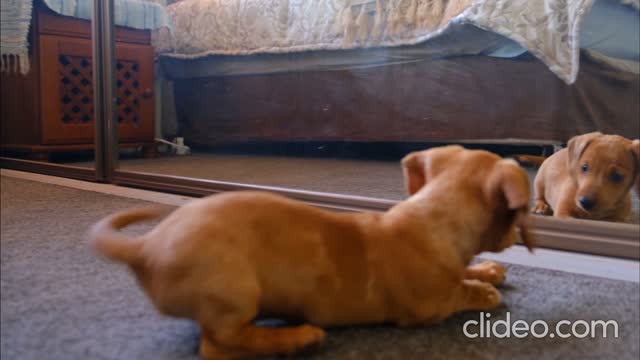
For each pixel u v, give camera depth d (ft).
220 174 6.84
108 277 3.01
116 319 2.48
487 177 2.40
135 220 2.45
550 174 4.14
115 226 2.35
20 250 3.48
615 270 3.09
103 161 6.30
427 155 2.62
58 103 8.59
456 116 7.37
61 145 8.64
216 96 10.40
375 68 8.20
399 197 4.69
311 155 9.18
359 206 4.24
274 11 9.25
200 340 2.25
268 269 2.11
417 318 2.34
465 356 2.17
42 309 2.58
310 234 2.21
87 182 6.37
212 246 2.01
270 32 9.33
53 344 2.24
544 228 3.48
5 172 7.30
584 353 2.21
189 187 5.47
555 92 6.36
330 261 2.20
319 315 2.25
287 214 2.23
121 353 2.17
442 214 2.36
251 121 9.93
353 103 8.54
